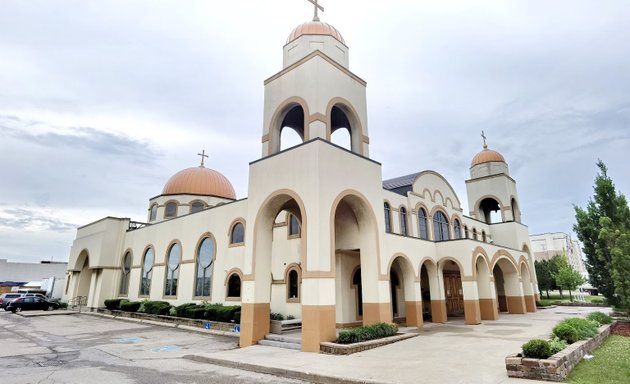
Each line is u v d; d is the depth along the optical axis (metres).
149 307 24.61
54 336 17.48
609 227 17.92
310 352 11.90
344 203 15.66
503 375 8.20
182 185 33.78
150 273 28.53
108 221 32.47
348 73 16.83
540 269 39.41
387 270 15.82
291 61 17.02
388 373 8.60
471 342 13.02
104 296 31.12
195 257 24.75
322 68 15.42
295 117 17.98
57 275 66.62
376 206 15.73
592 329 12.01
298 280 19.89
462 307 26.70
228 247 22.67
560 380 7.57
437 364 9.47
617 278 16.73
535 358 8.10
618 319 18.34
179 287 25.33
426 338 14.20
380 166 16.61
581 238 21.22
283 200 14.79
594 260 20.61
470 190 33.34
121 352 13.20
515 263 25.52
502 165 32.78
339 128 18.70
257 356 11.28
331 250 13.09
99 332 18.92
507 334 14.96
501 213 31.62
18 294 37.19
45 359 11.88
